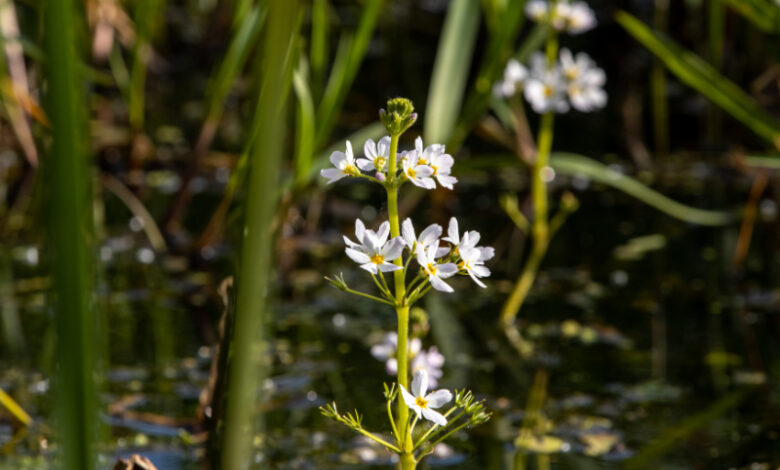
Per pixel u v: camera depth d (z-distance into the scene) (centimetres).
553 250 197
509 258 193
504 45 164
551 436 127
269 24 85
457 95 171
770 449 125
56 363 87
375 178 103
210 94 198
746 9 167
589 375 137
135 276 178
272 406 131
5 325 152
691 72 172
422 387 104
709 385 136
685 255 192
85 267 85
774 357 143
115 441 125
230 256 190
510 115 193
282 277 180
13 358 139
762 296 170
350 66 152
